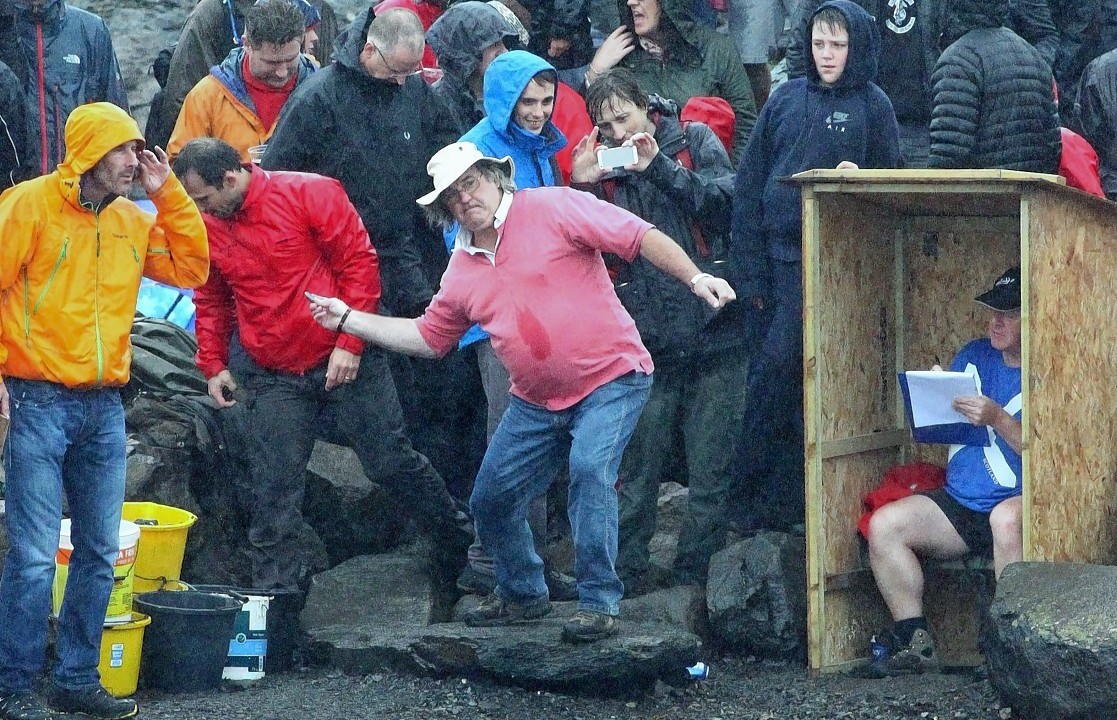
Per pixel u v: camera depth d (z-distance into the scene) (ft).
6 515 70.18
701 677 81.97
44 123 99.30
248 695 78.59
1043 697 72.23
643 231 71.92
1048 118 85.87
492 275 74.38
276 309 82.74
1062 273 80.79
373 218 89.10
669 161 87.71
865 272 89.56
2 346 68.59
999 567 82.23
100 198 69.87
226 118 95.61
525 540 80.12
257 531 85.25
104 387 71.20
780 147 87.92
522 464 77.10
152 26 132.16
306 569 91.91
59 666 72.59
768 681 84.07
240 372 85.61
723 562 90.68
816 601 85.20
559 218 73.20
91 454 71.41
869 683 82.94
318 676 82.43
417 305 90.99
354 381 85.40
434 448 96.58
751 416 90.33
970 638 88.84
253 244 81.51
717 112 97.50
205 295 84.28
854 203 88.07
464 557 93.45
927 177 79.87
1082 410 82.94
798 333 88.22
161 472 90.53
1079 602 73.82
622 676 77.30
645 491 91.30
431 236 93.45
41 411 69.21
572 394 74.95
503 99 83.30
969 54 85.92
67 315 69.15
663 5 100.17
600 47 103.45
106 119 68.74
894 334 92.43
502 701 77.51
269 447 84.58
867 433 89.81
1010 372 84.69
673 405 91.35
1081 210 81.92
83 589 71.87
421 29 86.84
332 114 87.04
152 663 78.89
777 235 88.33
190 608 79.66
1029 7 100.17
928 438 84.74
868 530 85.25
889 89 96.89
